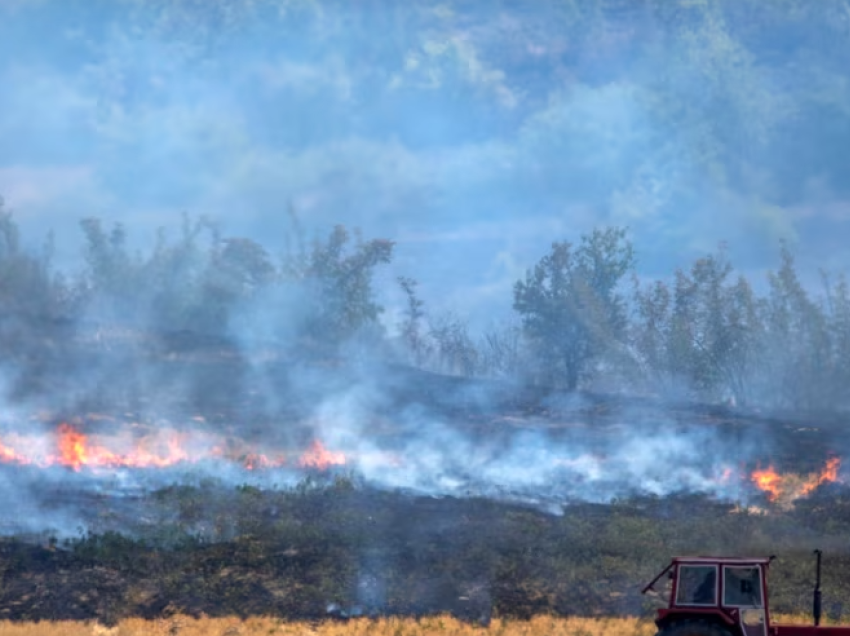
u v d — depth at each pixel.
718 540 79.00
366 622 63.38
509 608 67.38
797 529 82.69
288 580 70.69
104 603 67.44
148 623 63.56
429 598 68.81
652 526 83.00
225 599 68.12
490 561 74.00
